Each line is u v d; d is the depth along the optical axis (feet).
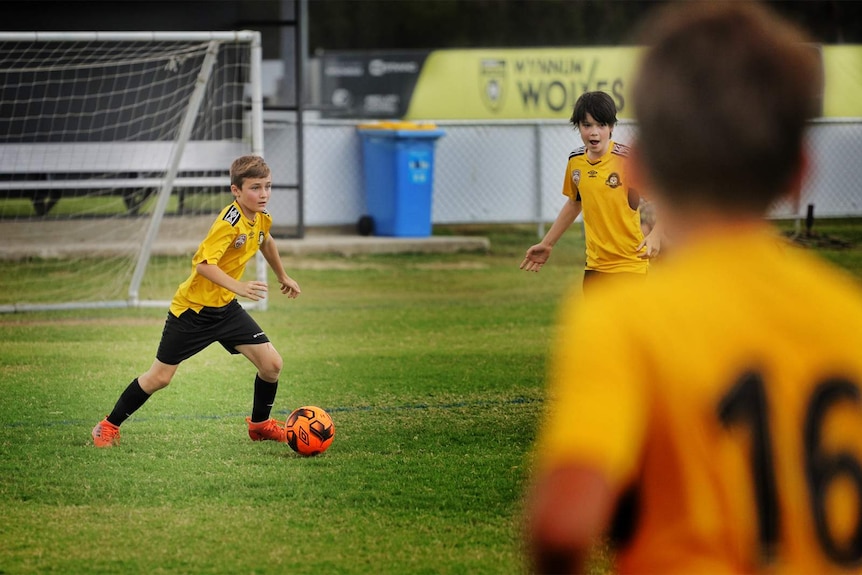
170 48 159.84
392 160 158.92
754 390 15.37
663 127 15.34
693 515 15.33
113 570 45.50
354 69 189.16
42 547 48.29
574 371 15.52
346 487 57.16
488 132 170.40
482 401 76.95
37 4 157.28
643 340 15.47
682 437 15.31
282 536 49.67
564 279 138.21
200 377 85.51
